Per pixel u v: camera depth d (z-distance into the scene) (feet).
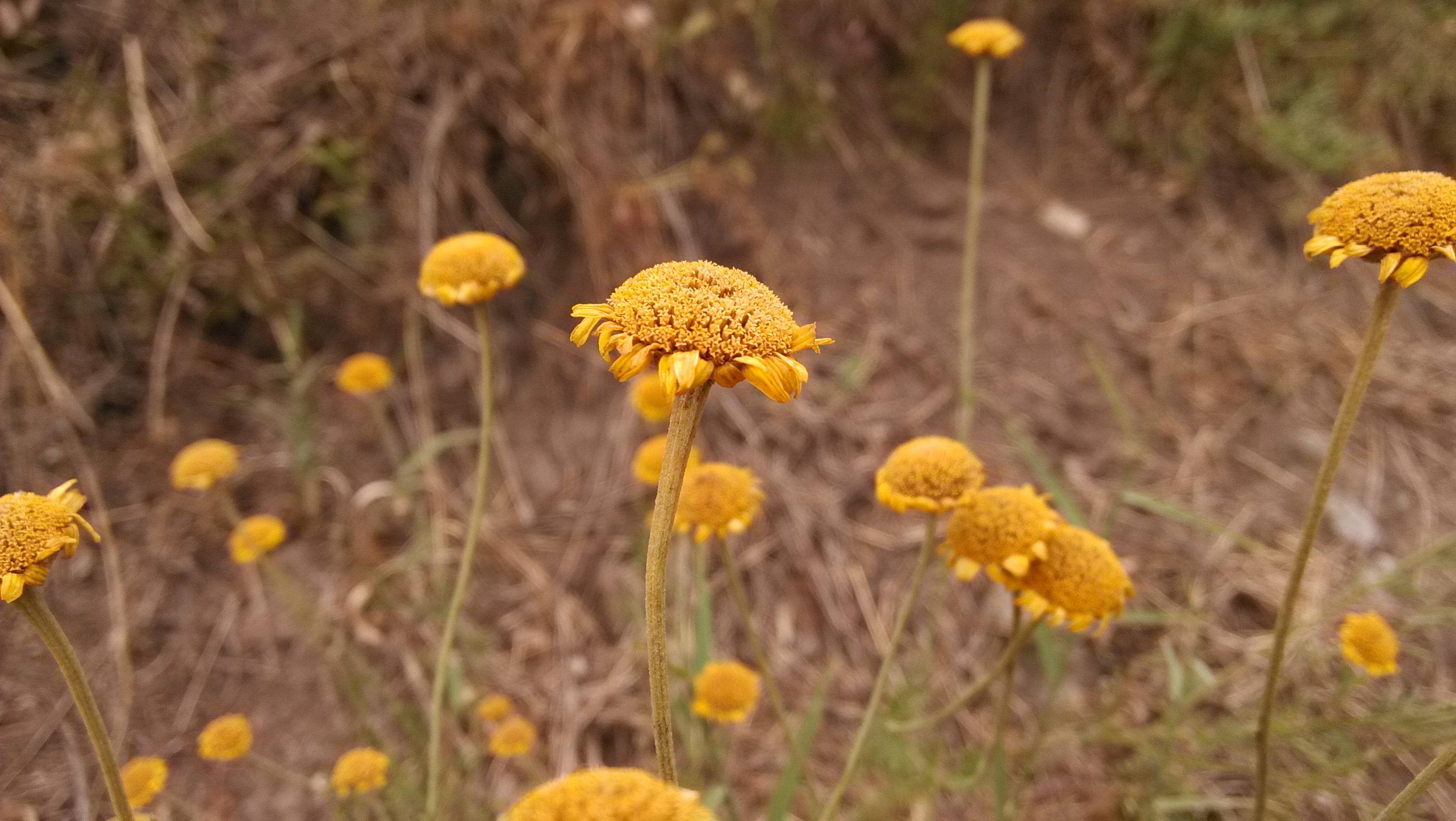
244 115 1.43
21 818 1.04
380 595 1.27
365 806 1.04
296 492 1.32
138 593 1.21
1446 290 1.75
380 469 1.39
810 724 0.95
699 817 0.54
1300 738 1.08
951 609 1.28
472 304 0.93
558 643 1.27
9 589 0.66
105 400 1.29
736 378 0.61
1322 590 1.29
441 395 1.47
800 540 1.34
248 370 1.39
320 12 1.50
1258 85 1.85
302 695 1.18
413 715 1.16
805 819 1.12
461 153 1.51
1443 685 1.19
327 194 1.45
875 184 1.77
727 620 1.28
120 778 0.71
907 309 1.62
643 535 1.23
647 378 1.13
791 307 1.59
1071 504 1.12
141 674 1.16
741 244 1.62
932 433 1.47
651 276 0.63
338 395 1.43
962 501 0.81
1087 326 1.63
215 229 1.38
